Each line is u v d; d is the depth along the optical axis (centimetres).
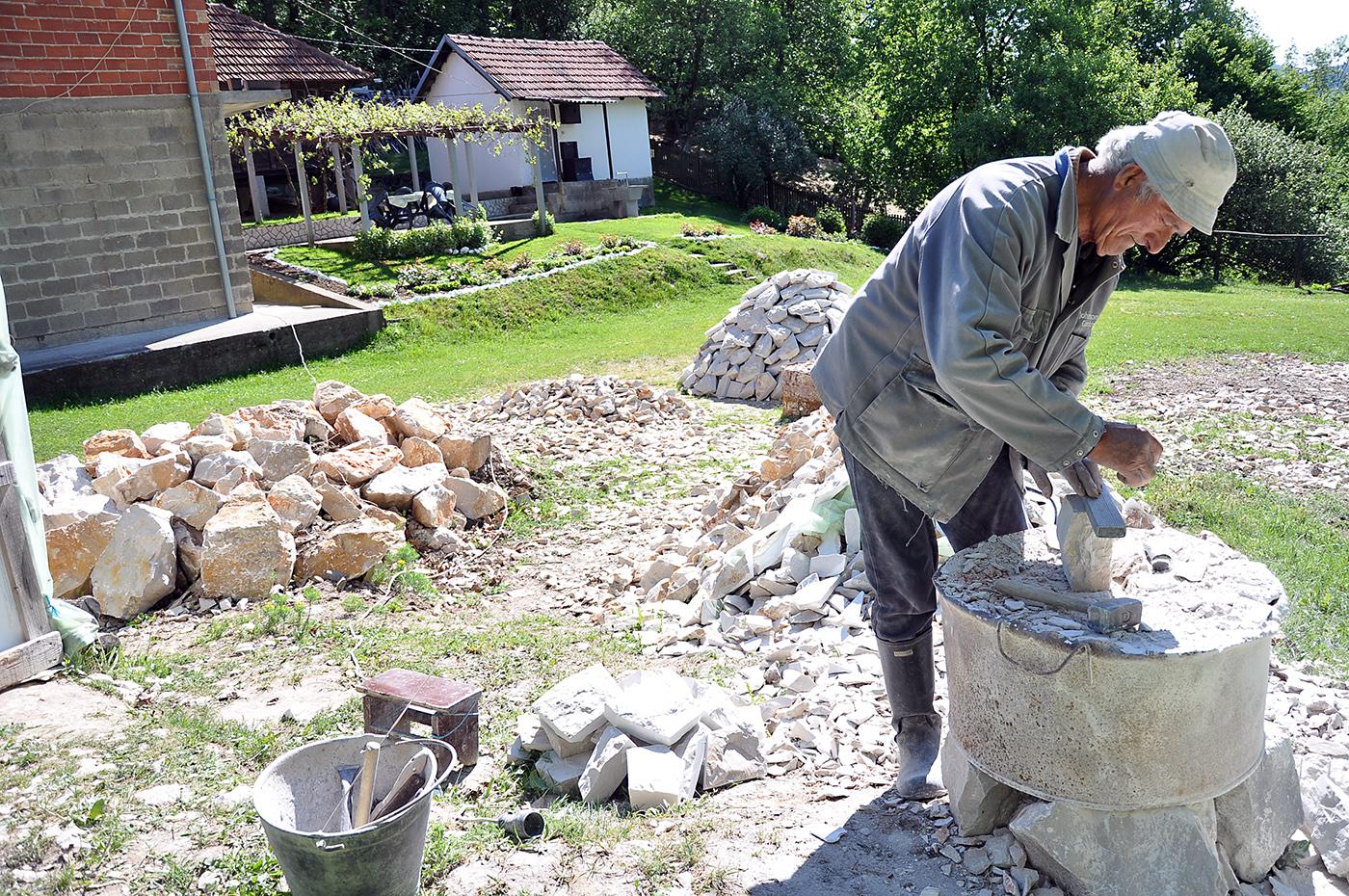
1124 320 1648
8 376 486
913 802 333
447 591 639
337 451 778
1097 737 254
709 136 3809
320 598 613
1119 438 259
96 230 1605
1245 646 246
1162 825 261
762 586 541
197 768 389
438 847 326
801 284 1280
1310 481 710
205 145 1692
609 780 365
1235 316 1709
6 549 479
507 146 3209
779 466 714
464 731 390
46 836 332
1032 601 269
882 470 302
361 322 1769
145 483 660
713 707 390
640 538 729
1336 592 493
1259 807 278
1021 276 270
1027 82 3575
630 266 2252
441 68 3356
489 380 1434
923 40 3769
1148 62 5047
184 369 1547
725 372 1248
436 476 752
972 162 3647
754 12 4209
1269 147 3064
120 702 462
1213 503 641
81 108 1564
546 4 4606
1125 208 268
